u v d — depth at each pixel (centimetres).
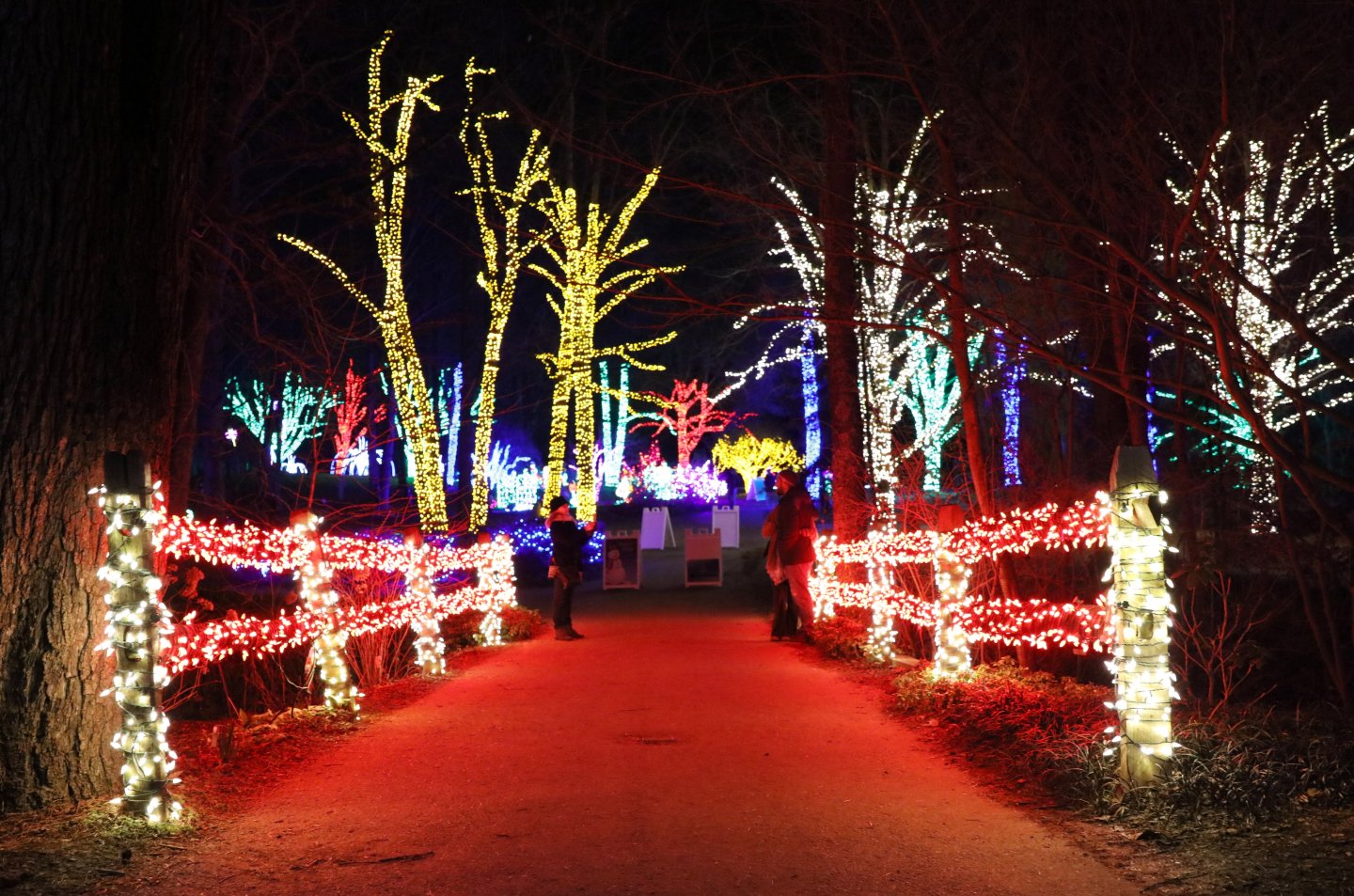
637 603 2088
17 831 601
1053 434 1323
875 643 1262
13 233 630
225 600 1409
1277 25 776
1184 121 789
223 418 2534
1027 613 1138
